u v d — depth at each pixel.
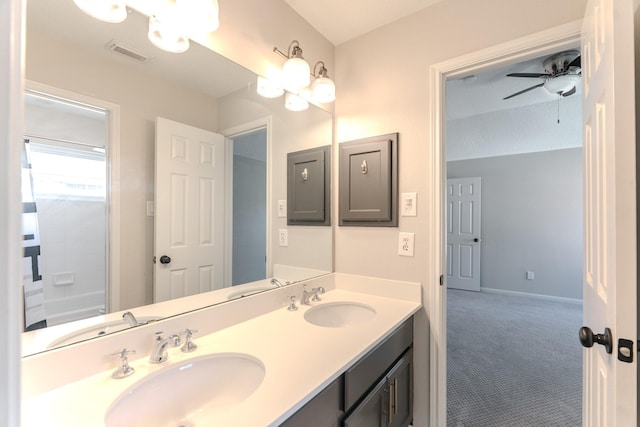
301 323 1.31
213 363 1.01
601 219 0.86
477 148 4.69
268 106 1.57
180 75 1.20
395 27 1.71
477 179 5.17
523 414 1.84
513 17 1.37
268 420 0.68
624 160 0.68
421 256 1.61
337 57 1.93
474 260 5.19
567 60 2.32
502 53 1.40
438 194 1.56
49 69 0.87
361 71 1.83
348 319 1.62
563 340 2.99
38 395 0.78
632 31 0.68
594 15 0.93
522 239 4.84
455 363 2.50
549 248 4.64
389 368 1.31
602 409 0.86
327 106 1.88
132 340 0.96
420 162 1.62
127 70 1.04
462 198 5.30
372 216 1.75
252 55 1.43
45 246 0.85
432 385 1.56
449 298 4.68
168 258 1.17
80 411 0.72
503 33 1.40
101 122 0.98
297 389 0.80
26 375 0.76
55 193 0.88
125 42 1.03
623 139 0.69
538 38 1.31
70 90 0.91
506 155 4.97
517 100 3.11
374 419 1.17
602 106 0.84
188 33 1.18
